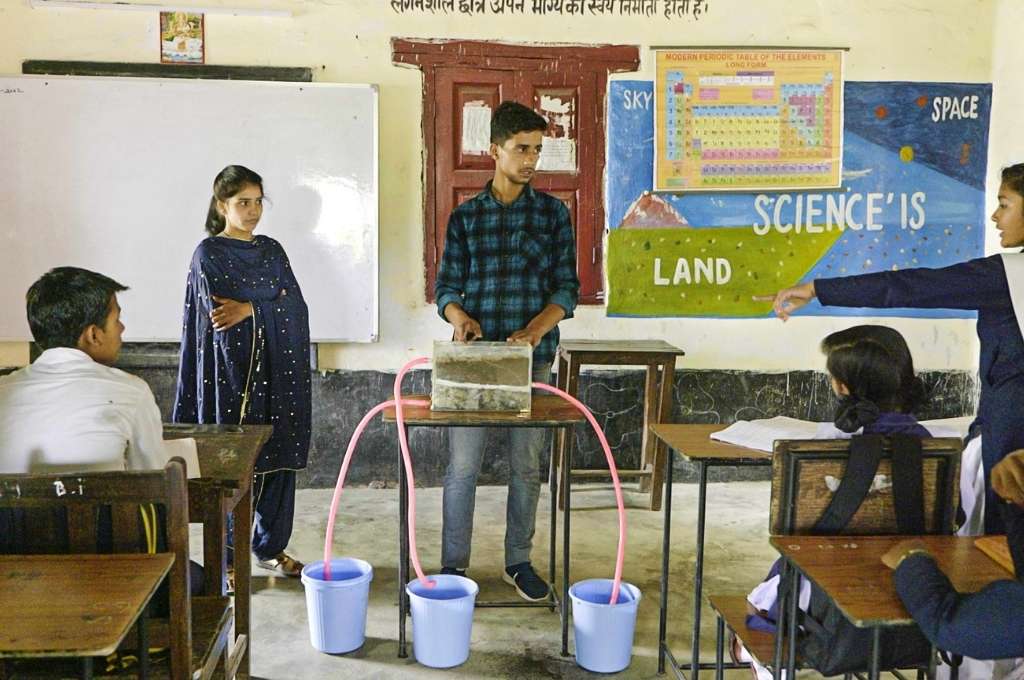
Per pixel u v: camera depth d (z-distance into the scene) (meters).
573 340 4.57
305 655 2.80
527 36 4.45
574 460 4.67
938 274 2.24
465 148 4.48
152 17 4.26
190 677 1.73
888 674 2.70
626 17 4.48
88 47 4.25
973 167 4.68
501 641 2.92
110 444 1.89
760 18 4.54
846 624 1.87
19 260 4.27
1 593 1.51
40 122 4.21
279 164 4.35
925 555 1.63
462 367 2.75
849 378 2.08
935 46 4.61
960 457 2.00
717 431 2.62
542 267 3.16
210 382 3.19
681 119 4.54
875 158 4.63
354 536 3.87
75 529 1.75
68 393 1.90
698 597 2.51
